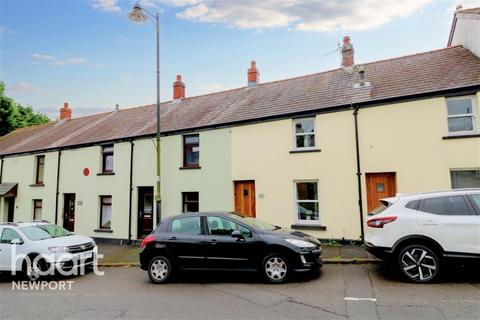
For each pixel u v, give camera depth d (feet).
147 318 17.99
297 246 23.82
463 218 21.52
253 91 51.93
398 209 23.20
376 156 35.45
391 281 22.81
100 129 60.54
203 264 25.11
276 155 40.73
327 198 37.35
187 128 46.88
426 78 36.70
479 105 31.91
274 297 20.62
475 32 37.37
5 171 67.92
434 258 21.76
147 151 49.98
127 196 50.57
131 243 48.88
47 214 59.06
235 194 43.37
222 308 19.08
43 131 74.33
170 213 46.91
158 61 41.37
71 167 57.62
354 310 17.84
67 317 18.76
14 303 22.15
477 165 31.42
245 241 24.56
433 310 17.26
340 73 46.60
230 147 43.86
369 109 36.37
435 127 33.32
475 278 22.67
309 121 40.29
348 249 33.01
